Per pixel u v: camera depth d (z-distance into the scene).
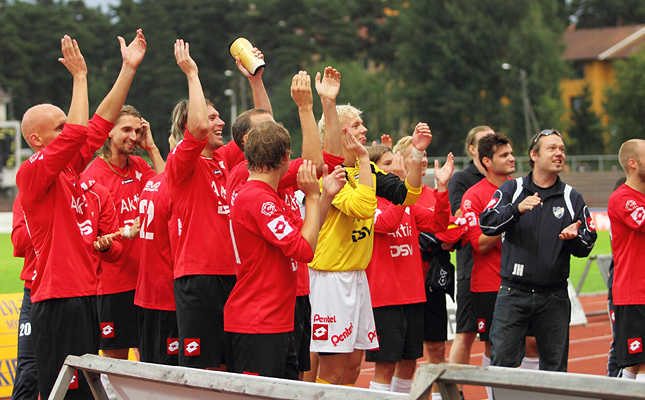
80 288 5.65
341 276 6.25
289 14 93.06
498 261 7.52
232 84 90.62
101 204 6.44
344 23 92.19
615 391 3.00
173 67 90.94
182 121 6.46
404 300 6.87
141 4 101.06
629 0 112.12
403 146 8.16
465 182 8.35
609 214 6.99
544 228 6.50
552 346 6.59
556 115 69.50
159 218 6.68
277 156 5.08
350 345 6.26
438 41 73.38
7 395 7.92
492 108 71.69
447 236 7.37
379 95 77.50
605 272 13.65
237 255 5.68
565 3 109.56
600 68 81.88
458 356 7.81
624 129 67.69
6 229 36.91
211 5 94.94
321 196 5.89
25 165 5.50
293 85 5.93
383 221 6.71
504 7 73.69
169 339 6.78
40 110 5.84
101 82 98.69
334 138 6.31
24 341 6.26
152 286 6.77
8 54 104.38
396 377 7.36
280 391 3.83
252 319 5.08
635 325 6.82
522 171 56.62
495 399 3.54
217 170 6.30
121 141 7.65
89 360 4.81
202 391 4.25
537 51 71.19
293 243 4.91
